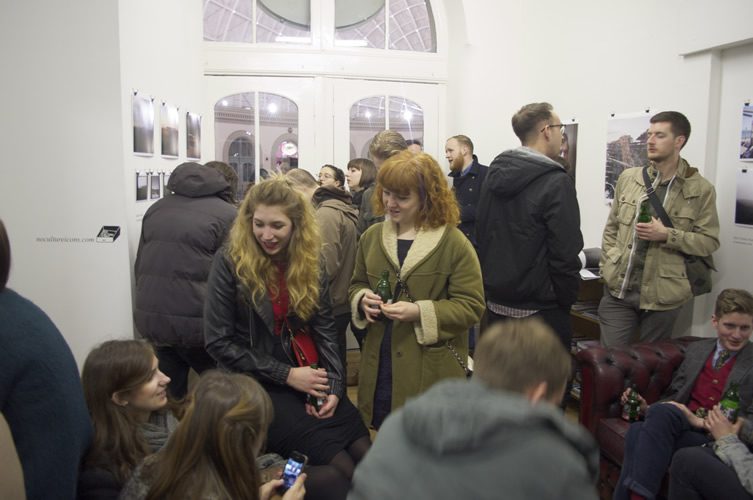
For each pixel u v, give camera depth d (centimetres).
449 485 70
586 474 71
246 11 431
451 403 75
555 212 213
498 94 439
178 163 340
